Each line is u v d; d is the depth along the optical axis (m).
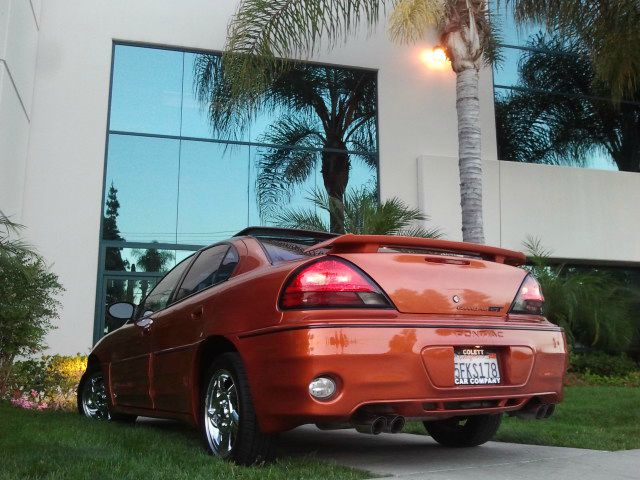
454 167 13.52
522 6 10.91
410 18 10.19
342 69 13.77
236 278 3.80
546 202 13.83
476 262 3.69
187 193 12.44
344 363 3.03
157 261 12.07
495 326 3.44
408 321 3.21
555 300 11.93
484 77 14.15
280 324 3.17
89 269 11.52
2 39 9.39
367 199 10.53
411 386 3.12
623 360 12.77
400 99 13.73
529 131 14.43
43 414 5.80
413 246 3.56
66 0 12.32
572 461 3.68
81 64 12.16
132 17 12.62
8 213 10.03
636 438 4.78
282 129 13.16
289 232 4.40
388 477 3.16
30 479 2.99
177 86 12.80
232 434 3.52
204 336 3.74
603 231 14.05
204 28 12.96
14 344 7.47
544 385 3.57
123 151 12.28
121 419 5.39
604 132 14.93
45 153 11.66
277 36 10.22
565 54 15.02
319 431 5.22
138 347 4.77
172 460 3.50
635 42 11.07
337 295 3.17
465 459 3.79
